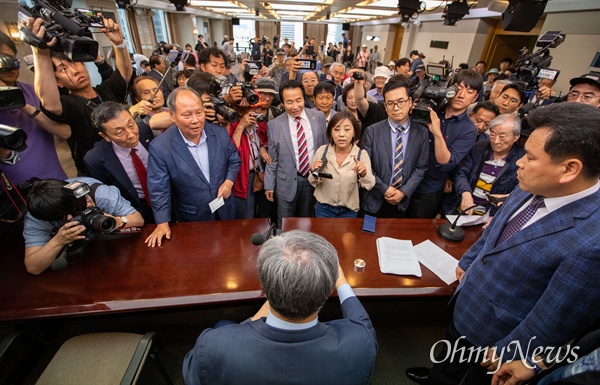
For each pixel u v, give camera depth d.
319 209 1.99
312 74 2.97
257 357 0.62
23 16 1.25
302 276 0.59
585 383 0.66
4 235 1.41
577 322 0.76
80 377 1.05
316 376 0.63
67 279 1.16
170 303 1.07
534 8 3.60
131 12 8.89
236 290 1.13
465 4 5.12
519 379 0.87
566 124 0.68
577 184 0.75
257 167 2.22
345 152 1.83
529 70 3.12
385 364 1.58
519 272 0.87
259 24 20.08
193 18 13.10
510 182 1.72
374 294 1.16
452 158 1.82
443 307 1.94
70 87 1.81
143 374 1.48
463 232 1.51
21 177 1.48
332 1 8.05
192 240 1.42
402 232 1.55
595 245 0.70
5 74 1.42
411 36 11.05
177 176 1.57
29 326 1.24
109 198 1.38
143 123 1.89
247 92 1.85
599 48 4.53
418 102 1.76
